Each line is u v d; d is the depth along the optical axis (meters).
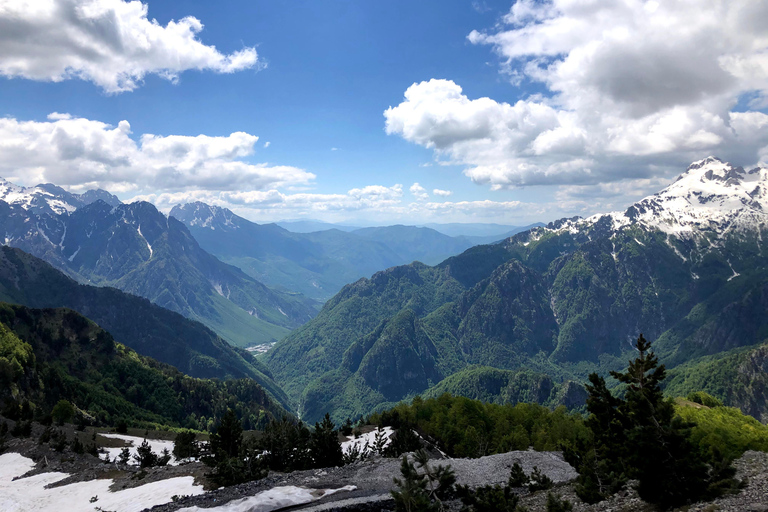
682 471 28.12
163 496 47.44
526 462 61.72
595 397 40.91
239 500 42.25
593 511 33.06
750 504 24.48
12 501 55.66
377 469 53.00
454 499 43.81
